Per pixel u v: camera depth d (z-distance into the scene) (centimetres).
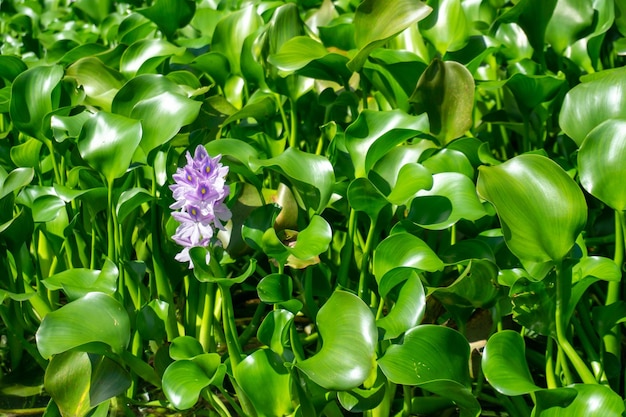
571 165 154
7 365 159
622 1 165
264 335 128
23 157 160
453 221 130
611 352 134
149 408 143
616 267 125
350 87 177
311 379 115
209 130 161
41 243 164
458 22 168
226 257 134
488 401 139
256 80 172
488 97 186
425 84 148
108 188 139
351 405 122
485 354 116
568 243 119
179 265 148
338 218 159
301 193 139
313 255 128
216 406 133
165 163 147
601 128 121
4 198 142
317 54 156
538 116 165
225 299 129
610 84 132
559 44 169
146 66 169
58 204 146
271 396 123
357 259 150
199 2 249
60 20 287
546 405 114
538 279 123
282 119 175
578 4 166
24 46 250
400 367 117
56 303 160
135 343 143
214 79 179
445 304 132
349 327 118
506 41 182
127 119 138
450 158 142
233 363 132
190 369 124
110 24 233
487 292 127
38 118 154
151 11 183
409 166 134
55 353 123
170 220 145
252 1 205
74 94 164
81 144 138
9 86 177
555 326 125
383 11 153
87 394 128
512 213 119
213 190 122
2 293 134
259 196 144
